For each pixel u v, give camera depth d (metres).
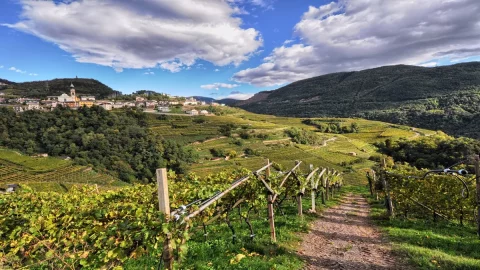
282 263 7.39
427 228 12.30
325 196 24.08
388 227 12.45
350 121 196.38
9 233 7.11
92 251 5.45
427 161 75.88
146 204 8.98
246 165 99.38
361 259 8.24
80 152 104.31
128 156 104.94
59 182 81.38
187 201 8.74
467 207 13.27
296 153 113.50
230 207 9.72
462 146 72.69
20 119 126.06
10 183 74.88
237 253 8.04
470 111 158.25
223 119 193.50
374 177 26.77
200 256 7.69
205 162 109.50
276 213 15.33
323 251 9.02
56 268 6.35
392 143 106.81
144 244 5.20
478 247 8.98
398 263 7.78
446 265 7.22
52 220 7.53
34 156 101.69
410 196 15.30
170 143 120.56
